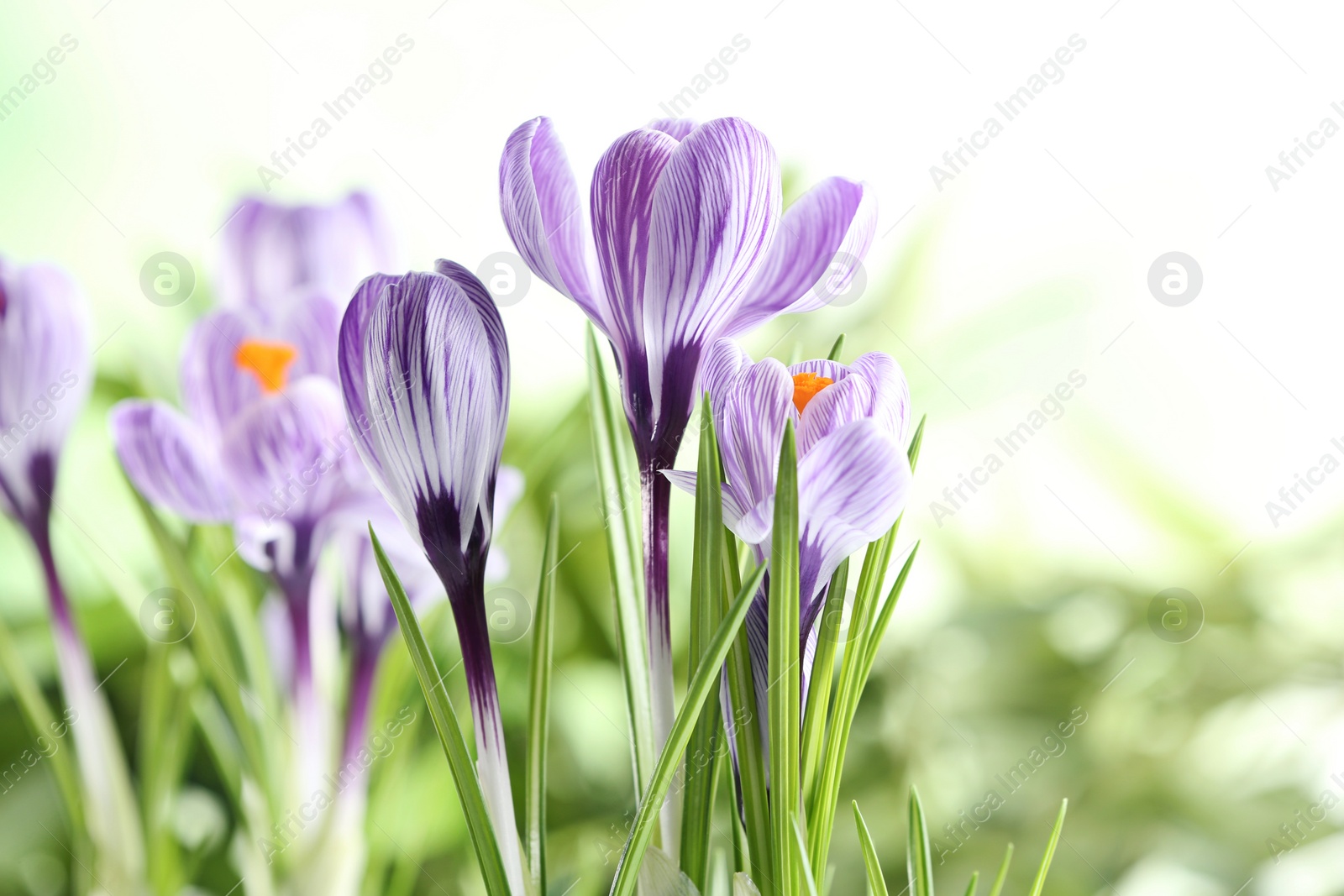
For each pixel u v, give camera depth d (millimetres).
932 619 762
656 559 537
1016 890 736
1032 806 752
